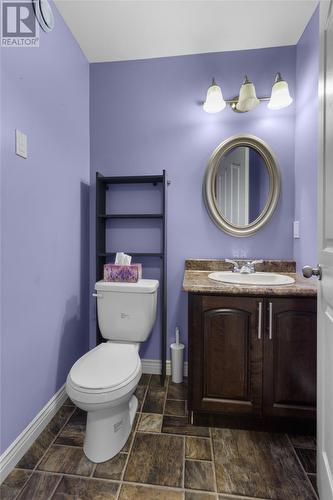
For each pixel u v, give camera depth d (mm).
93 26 1581
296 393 1264
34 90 1264
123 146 1912
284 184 1780
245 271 1638
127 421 1290
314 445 1247
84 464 1130
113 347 1452
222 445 1242
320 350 987
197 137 1837
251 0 1405
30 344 1253
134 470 1104
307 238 1562
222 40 1696
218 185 1823
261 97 1767
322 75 958
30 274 1250
